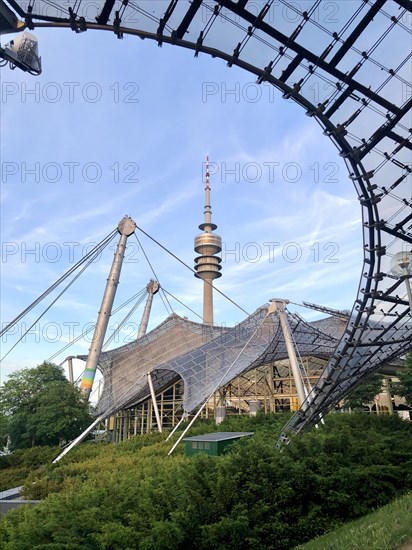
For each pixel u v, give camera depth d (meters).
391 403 71.88
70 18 13.21
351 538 11.61
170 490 15.84
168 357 82.88
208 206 164.38
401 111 16.08
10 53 12.80
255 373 75.62
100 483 19.66
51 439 56.62
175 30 14.08
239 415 54.31
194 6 13.64
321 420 28.89
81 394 62.72
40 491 26.36
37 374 63.81
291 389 72.94
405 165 17.45
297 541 15.09
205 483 16.22
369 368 28.64
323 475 16.62
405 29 14.82
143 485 17.03
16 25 13.14
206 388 58.12
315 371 77.38
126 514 14.65
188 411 54.19
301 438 19.92
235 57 14.91
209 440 31.05
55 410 57.12
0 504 24.86
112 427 84.31
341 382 25.50
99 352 72.31
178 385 80.50
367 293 21.12
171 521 14.36
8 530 14.22
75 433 58.41
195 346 82.69
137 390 72.12
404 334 25.27
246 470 16.58
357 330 23.22
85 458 42.19
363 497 16.47
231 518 14.69
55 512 15.36
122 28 13.67
